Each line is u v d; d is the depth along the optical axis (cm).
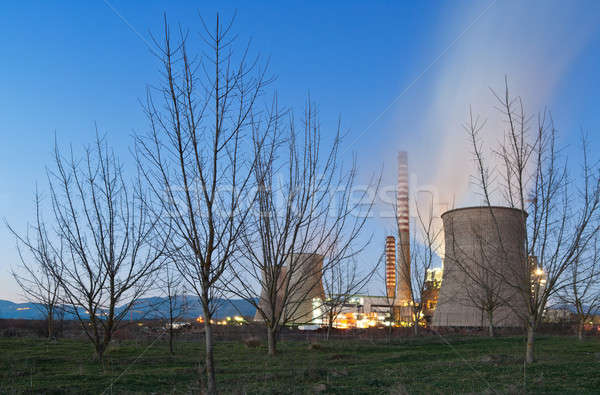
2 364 1495
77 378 1277
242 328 3100
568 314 3716
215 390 813
